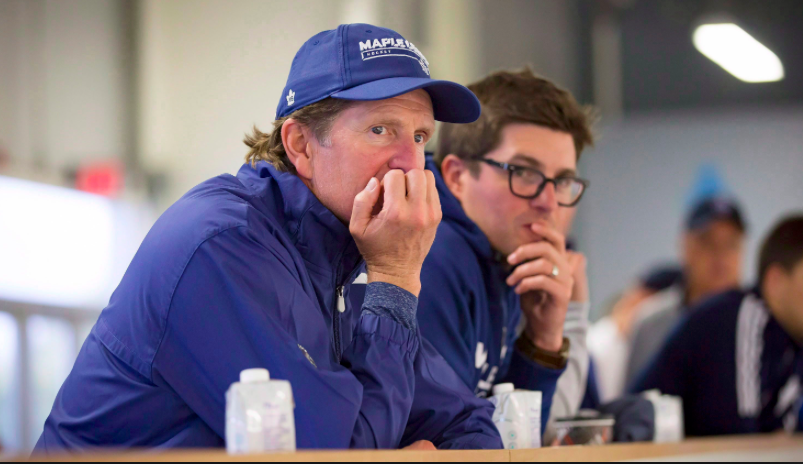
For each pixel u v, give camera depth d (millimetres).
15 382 14984
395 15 13812
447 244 5062
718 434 8938
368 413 3471
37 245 15422
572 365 5996
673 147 19922
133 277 3602
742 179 19625
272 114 14711
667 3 18312
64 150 15883
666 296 13617
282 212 3932
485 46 15570
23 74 15617
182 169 15508
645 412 6098
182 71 15461
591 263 19953
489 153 5434
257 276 3475
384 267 3871
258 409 2787
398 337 3711
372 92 3816
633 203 19953
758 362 9000
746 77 18547
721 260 12531
